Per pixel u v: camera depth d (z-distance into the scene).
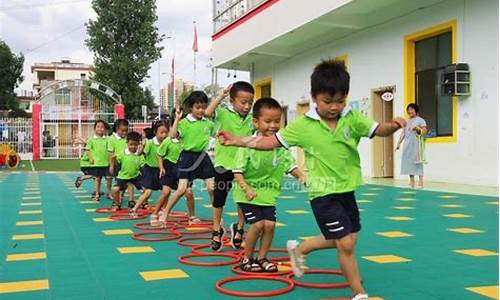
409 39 12.80
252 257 4.37
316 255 4.88
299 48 17.77
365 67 14.52
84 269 4.46
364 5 13.18
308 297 3.53
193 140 6.28
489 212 7.46
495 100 10.49
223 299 3.53
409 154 10.98
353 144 3.38
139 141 8.46
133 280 4.07
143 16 34.41
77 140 10.36
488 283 3.89
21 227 6.77
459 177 11.42
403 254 4.89
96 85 27.19
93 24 34.38
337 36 15.65
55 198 10.34
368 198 9.34
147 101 37.50
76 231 6.44
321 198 3.33
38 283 4.02
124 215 7.82
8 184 13.80
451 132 11.79
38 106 27.16
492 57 10.53
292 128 3.41
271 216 4.28
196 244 5.46
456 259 4.67
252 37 18.22
